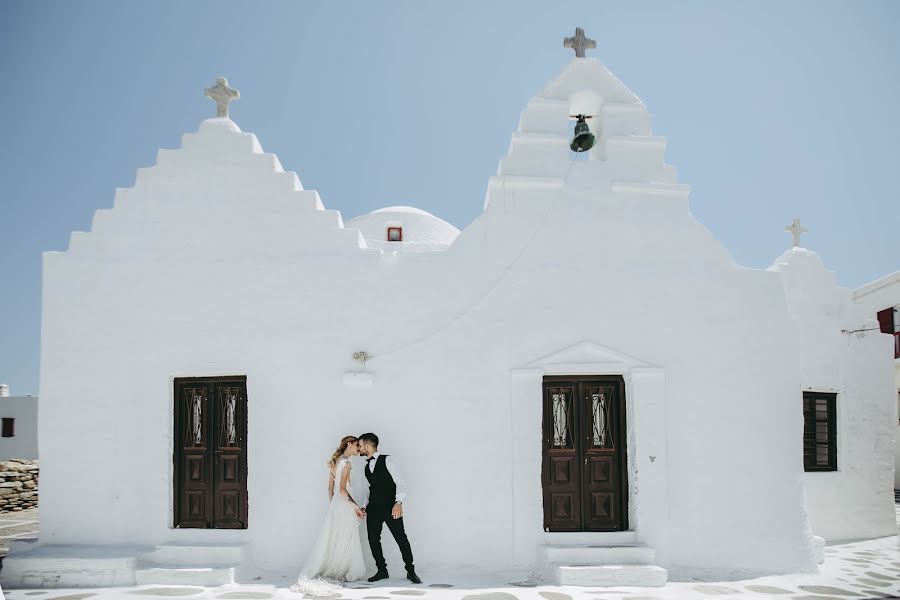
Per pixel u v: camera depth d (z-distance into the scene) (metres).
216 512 8.34
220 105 9.04
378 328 8.42
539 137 8.72
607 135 8.88
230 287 8.52
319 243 8.56
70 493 8.38
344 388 8.33
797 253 11.55
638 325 8.52
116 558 7.70
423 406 8.30
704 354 8.52
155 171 8.73
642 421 8.28
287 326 8.45
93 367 8.51
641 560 7.85
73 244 8.68
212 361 8.43
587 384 8.53
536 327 8.45
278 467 8.23
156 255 8.62
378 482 7.88
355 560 7.80
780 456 8.47
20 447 25.83
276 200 8.62
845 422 11.36
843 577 8.19
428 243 11.74
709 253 8.69
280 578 7.95
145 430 8.40
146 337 8.52
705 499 8.30
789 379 8.59
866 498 11.37
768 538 8.33
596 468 8.41
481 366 8.37
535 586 7.60
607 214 8.67
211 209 8.66
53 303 8.60
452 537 8.12
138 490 8.33
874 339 11.78
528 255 8.56
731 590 7.51
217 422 8.48
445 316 8.45
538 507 8.12
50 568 7.66
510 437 8.24
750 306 8.64
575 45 9.08
